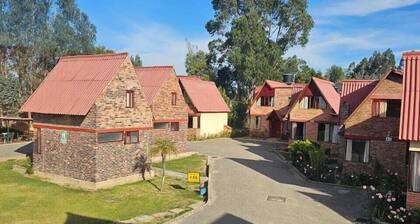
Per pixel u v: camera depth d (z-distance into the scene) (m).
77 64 28.09
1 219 18.11
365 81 33.50
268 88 52.31
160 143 25.03
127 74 25.75
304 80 72.12
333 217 18.67
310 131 39.41
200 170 29.98
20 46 54.56
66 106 24.80
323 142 38.28
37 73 57.47
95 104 23.73
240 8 72.19
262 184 24.95
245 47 66.44
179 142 35.81
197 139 49.50
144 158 27.11
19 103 48.78
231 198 21.64
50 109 25.44
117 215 18.98
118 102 25.14
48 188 23.83
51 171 26.11
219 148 42.22
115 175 25.09
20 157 33.56
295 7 69.88
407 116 19.02
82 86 25.50
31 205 20.34
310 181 26.09
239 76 70.56
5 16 53.09
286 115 43.56
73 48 58.62
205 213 19.00
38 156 26.92
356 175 25.91
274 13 72.25
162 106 33.94
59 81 27.41
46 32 55.84
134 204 20.91
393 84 25.66
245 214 18.91
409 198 18.34
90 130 23.91
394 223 17.44
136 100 26.36
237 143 47.12
